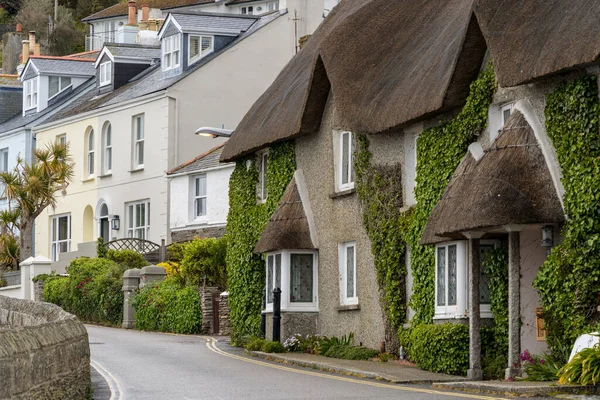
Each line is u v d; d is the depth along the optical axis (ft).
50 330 68.39
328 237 126.62
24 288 207.31
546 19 87.35
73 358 72.95
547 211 85.76
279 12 221.87
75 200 242.58
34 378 61.46
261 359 117.29
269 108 141.90
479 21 91.91
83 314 187.83
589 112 83.51
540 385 77.92
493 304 95.61
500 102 95.55
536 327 90.27
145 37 267.80
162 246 200.64
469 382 84.48
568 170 85.10
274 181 138.00
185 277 165.17
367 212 116.67
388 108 108.68
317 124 128.57
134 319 171.53
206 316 156.15
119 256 195.62
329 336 125.49
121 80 244.83
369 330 116.98
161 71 226.17
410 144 111.34
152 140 215.10
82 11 471.62
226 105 214.28
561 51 82.79
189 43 219.61
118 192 226.38
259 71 217.15
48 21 449.48
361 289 119.03
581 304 83.82
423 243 97.86
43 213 255.29
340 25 122.62
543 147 87.51
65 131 247.09
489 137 96.89
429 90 101.55
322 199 127.95
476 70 98.12
